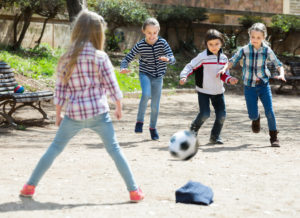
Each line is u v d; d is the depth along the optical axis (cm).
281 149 806
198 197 467
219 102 845
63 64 443
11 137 938
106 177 584
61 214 424
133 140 908
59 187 529
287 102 1866
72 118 447
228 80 803
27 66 1752
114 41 2461
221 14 2978
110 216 418
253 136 982
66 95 452
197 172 613
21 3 2008
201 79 820
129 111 1471
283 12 3284
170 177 584
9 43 2147
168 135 984
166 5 2695
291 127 1163
